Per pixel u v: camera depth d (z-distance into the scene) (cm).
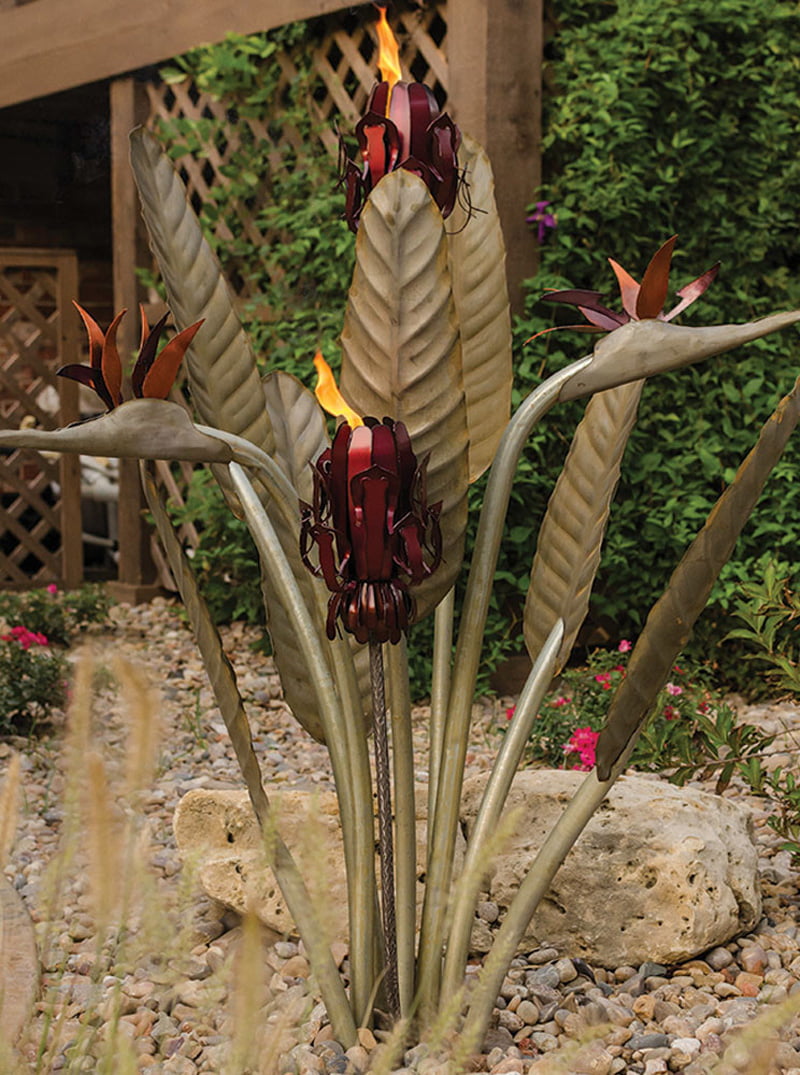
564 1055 126
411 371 184
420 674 486
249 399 221
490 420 227
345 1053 200
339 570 182
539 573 213
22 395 796
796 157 530
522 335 480
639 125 484
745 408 517
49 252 789
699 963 253
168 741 443
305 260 560
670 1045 218
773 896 289
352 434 180
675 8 492
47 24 729
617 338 181
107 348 175
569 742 396
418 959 207
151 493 199
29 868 310
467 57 475
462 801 277
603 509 208
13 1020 212
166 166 220
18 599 642
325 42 547
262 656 567
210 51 570
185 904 147
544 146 488
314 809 136
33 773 399
